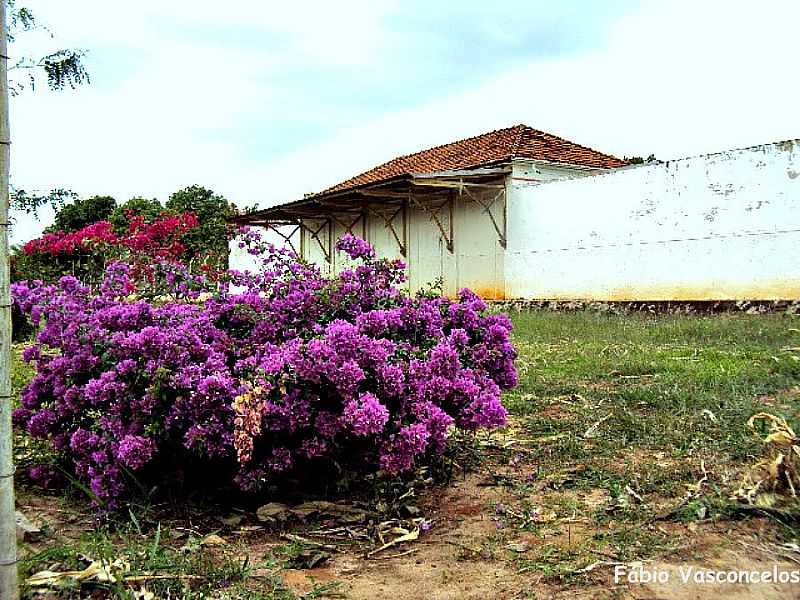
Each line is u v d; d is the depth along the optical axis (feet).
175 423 10.87
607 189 49.49
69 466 12.67
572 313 46.09
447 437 14.24
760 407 15.58
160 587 8.31
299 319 12.77
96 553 8.88
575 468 13.06
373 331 11.99
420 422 11.22
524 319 40.91
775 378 19.01
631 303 48.26
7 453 7.06
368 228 70.59
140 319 12.18
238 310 12.80
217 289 13.60
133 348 11.09
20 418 12.89
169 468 11.75
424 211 64.13
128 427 11.07
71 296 13.20
